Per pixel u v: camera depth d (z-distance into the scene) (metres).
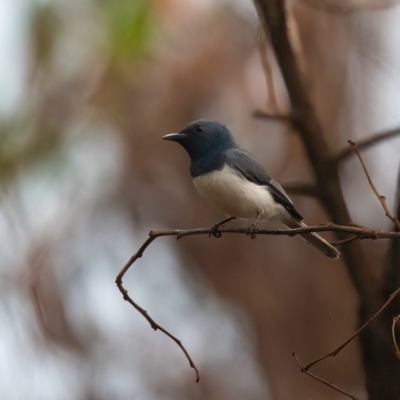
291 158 12.27
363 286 7.93
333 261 12.01
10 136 10.19
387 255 7.88
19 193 10.16
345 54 12.29
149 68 11.38
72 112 10.88
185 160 12.37
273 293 12.10
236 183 9.32
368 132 12.20
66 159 10.59
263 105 12.43
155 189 12.35
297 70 8.69
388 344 7.64
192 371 11.88
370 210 11.84
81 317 11.29
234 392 11.76
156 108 12.11
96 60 10.64
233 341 12.11
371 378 7.73
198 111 12.27
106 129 11.40
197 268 12.42
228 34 12.66
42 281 10.56
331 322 11.68
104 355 11.23
